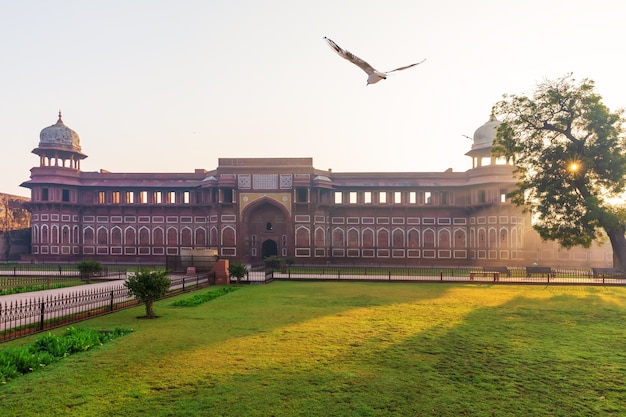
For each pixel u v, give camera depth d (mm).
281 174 26641
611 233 16047
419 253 27672
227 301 9695
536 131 16172
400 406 3521
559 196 15406
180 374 4289
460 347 5426
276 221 27312
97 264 15594
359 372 4391
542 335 6141
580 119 15375
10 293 11094
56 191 27359
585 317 7645
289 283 14430
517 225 25438
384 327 6648
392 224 27969
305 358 4887
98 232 28469
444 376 4293
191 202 28547
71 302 8938
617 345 5582
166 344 5516
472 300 9875
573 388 3982
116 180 28844
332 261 27484
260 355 5000
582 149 15258
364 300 9844
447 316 7676
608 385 4066
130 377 4191
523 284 14000
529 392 3873
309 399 3646
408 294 11062
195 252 18562
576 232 15273
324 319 7336
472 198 26922
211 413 3342
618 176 14492
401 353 5121
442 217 27719
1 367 4207
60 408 3430
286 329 6477
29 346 5113
